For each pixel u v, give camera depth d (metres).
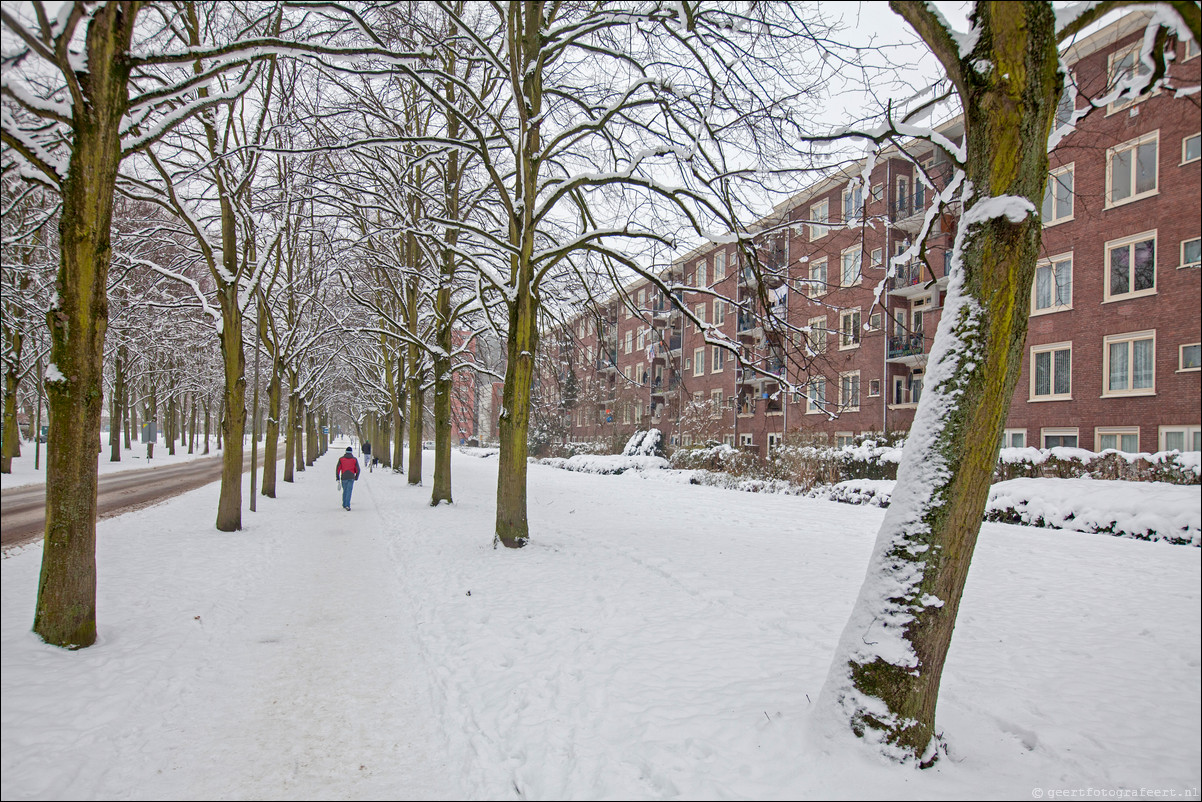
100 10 5.24
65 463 5.39
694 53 8.82
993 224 3.45
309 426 40.25
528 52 10.53
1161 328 14.34
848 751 3.50
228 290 11.93
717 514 14.59
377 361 31.16
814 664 5.07
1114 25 6.57
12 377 23.73
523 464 10.34
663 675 4.88
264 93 11.43
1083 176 15.70
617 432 39.59
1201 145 12.73
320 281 17.45
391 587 8.20
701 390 36.69
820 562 9.11
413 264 19.78
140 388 40.31
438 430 16.61
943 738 3.76
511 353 10.34
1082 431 16.14
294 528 13.09
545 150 10.02
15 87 4.95
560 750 3.85
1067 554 9.69
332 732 4.22
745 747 3.72
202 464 34.84
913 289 22.19
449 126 15.24
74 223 5.35
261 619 6.72
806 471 19.91
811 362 9.91
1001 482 13.91
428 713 4.53
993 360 3.45
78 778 3.52
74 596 5.39
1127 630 6.09
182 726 4.25
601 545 10.39
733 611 6.61
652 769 3.54
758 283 9.43
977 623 6.36
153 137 6.42
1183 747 3.76
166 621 6.37
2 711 4.16
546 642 5.75
